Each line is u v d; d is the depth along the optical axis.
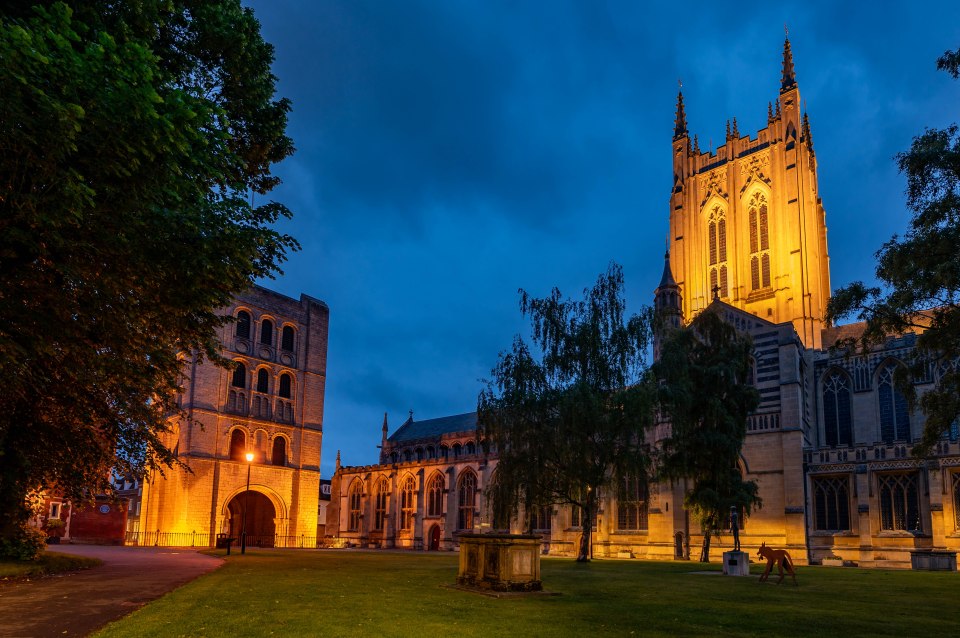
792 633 14.74
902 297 25.39
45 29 14.65
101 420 25.06
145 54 15.76
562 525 75.88
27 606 16.95
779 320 91.19
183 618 14.71
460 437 101.75
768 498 61.72
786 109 96.69
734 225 100.00
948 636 14.70
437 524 92.38
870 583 29.83
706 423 48.59
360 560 41.12
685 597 21.92
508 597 19.89
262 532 81.06
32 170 15.21
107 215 16.59
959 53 24.66
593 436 41.69
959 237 23.80
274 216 24.77
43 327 16.84
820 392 71.31
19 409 22.58
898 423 65.50
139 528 72.50
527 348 44.53
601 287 44.94
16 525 27.80
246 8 25.66
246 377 77.25
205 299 19.30
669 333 50.59
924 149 25.27
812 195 94.06
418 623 14.62
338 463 108.75
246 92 25.12
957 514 52.59
